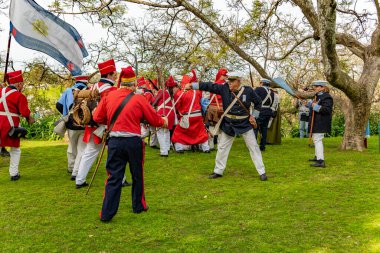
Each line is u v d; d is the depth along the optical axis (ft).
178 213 16.08
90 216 15.83
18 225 14.93
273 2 38.01
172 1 33.83
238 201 17.61
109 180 15.23
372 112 59.57
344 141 32.27
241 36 39.63
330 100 24.63
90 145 20.11
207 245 12.81
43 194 19.16
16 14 21.01
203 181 21.67
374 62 31.14
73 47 22.33
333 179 21.40
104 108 15.56
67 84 43.37
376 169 23.89
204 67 44.83
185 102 30.19
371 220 14.62
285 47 49.49
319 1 24.54
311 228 14.05
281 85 28.43
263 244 12.76
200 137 30.73
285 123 58.90
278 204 17.02
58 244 13.14
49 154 31.73
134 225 14.74
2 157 30.27
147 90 31.04
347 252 11.98
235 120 21.52
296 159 27.99
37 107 46.93
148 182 21.58
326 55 25.79
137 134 15.30
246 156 29.53
